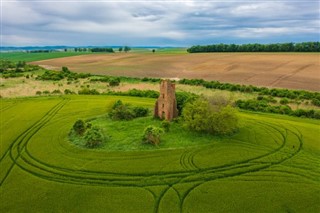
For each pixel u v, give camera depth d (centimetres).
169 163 4819
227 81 12731
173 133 5953
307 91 10250
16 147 5612
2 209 3781
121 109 6912
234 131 6175
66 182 4381
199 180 4378
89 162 4906
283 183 4288
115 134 5941
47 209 3766
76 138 5875
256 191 4081
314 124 7019
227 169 4675
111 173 4566
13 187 4272
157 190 4131
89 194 4062
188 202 3853
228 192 4066
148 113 7281
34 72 16775
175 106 6706
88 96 9806
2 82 13275
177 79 13712
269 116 7631
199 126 5897
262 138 5875
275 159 5022
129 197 3978
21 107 8294
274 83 11919
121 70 16925
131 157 5016
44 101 9000
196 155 5084
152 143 5422
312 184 4269
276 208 3716
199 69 15875
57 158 5081
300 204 3794
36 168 4809
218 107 5978
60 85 12644
